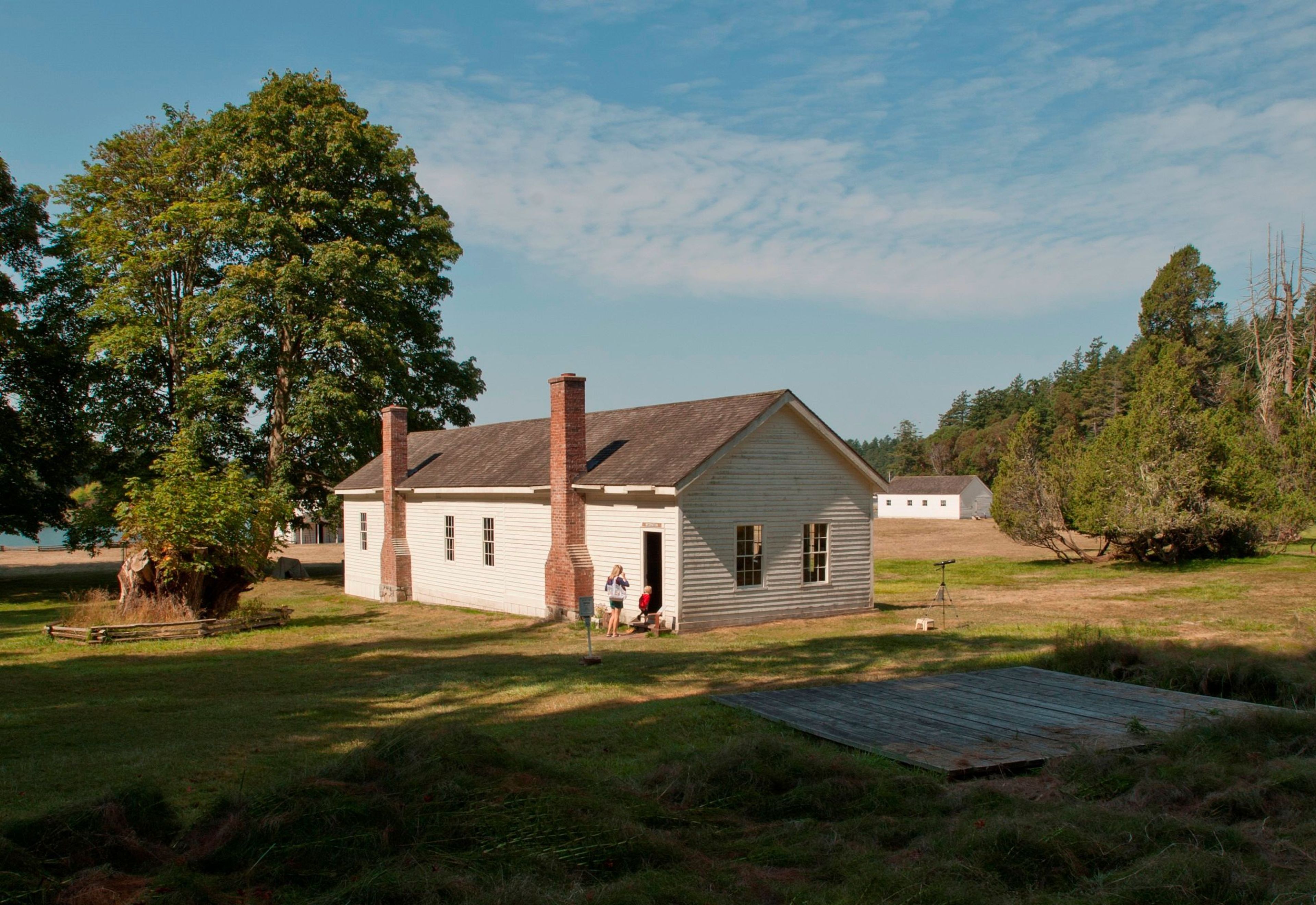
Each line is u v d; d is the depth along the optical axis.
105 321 34.00
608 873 5.62
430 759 7.11
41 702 12.25
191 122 36.53
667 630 18.73
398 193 34.28
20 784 8.06
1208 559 32.06
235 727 10.52
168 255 32.47
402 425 28.81
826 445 21.03
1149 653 13.22
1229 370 65.19
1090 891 5.16
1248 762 7.77
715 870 5.63
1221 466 31.78
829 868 5.70
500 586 23.98
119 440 34.75
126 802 6.33
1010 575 31.69
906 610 22.00
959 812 6.79
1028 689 11.85
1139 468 31.44
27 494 34.97
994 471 114.44
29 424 34.72
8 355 33.28
